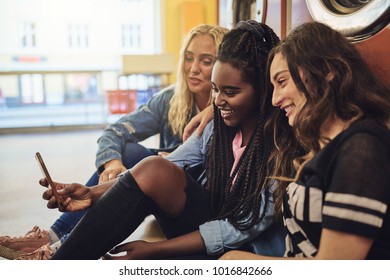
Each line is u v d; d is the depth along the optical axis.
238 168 1.18
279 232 1.15
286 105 0.91
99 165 1.67
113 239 1.04
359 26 1.24
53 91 5.82
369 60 0.95
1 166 3.39
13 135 5.28
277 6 1.68
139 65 4.82
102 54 5.61
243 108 1.14
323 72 0.84
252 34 1.12
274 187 1.09
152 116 1.89
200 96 1.74
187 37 1.71
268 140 1.12
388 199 0.75
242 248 1.17
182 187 1.15
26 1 5.30
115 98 5.10
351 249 0.73
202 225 1.14
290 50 0.88
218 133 1.25
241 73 1.10
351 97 0.83
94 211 1.04
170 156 1.43
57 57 5.50
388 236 0.79
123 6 5.56
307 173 0.84
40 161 1.11
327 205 0.75
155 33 5.47
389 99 0.86
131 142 1.85
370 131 0.76
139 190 1.05
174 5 5.00
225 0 2.29
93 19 5.52
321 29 0.88
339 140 0.79
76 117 5.94
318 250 0.81
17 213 2.10
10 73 5.29
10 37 5.32
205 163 1.32
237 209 1.13
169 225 1.22
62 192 1.12
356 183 0.73
